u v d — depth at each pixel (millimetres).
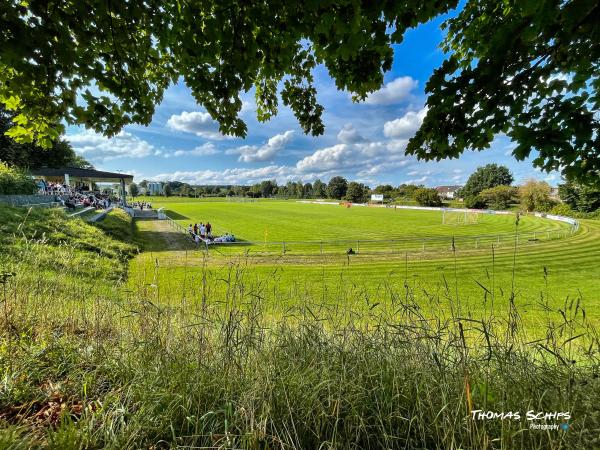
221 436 1826
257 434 1729
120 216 32188
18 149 31438
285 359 2496
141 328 3008
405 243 26469
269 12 2303
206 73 3098
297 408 1980
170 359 2434
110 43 2828
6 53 2174
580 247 22359
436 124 3242
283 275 13336
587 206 43281
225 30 2441
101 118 3305
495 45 2703
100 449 1683
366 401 2031
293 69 3730
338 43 2420
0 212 11844
